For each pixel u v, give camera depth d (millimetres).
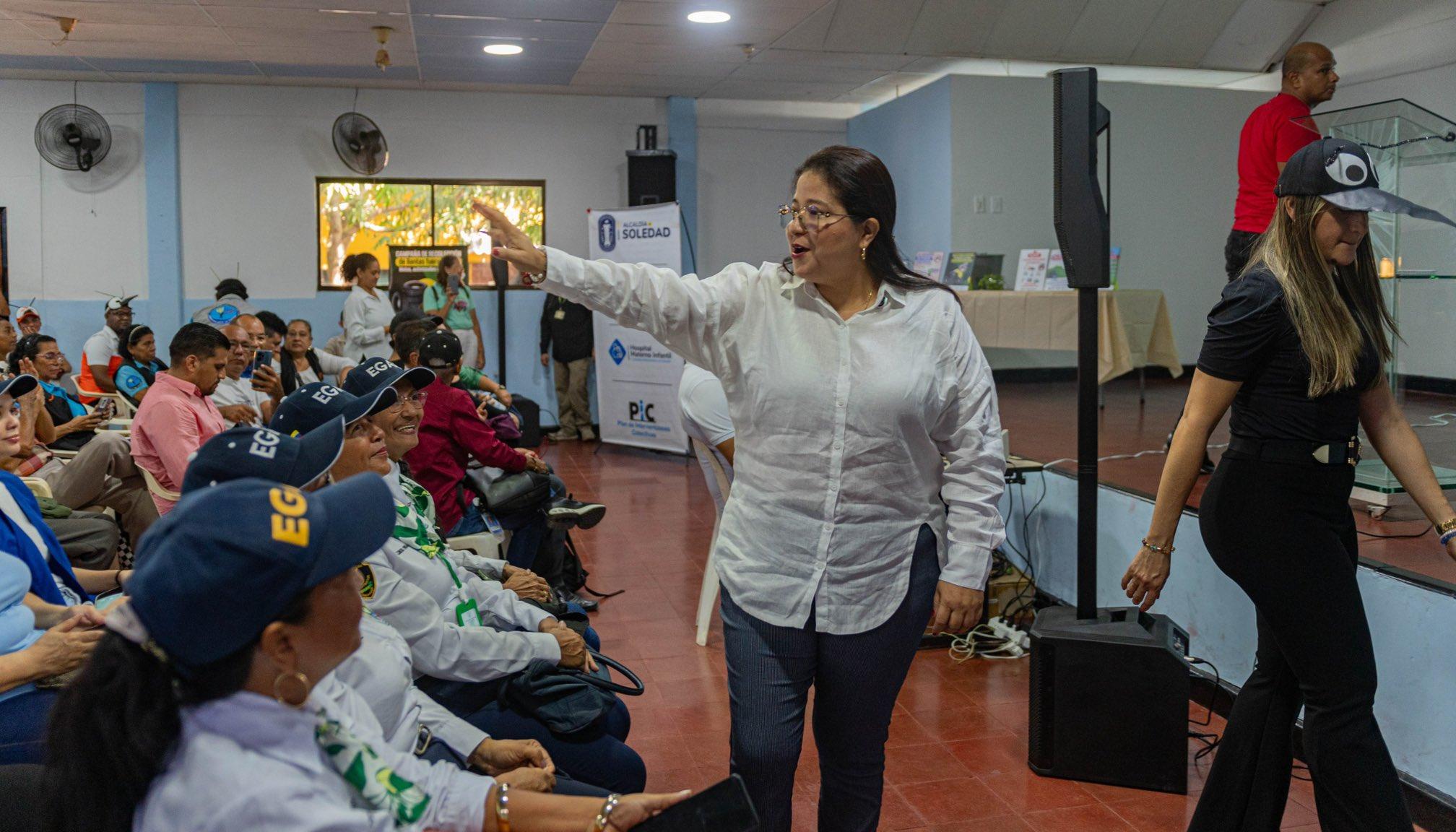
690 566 5383
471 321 9258
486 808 1311
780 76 9398
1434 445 3650
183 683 1001
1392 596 2816
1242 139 4309
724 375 1912
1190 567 3561
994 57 9008
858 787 1958
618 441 9125
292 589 976
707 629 4195
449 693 2068
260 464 1396
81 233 9398
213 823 981
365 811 1106
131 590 956
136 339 6234
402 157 9914
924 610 1911
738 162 10875
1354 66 9070
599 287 1805
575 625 2637
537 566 4402
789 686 1877
